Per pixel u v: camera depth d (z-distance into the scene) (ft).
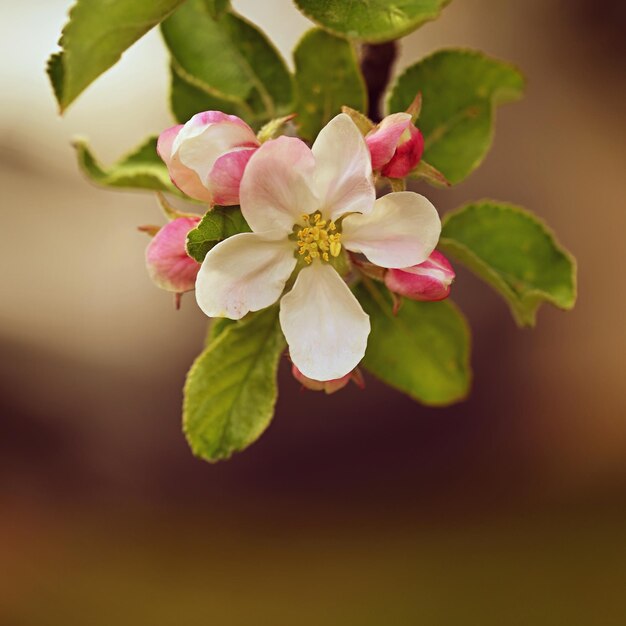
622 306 3.47
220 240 1.32
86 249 3.48
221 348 1.44
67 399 3.59
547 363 3.56
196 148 1.32
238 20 1.48
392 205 1.33
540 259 1.51
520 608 3.65
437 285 1.35
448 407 3.60
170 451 3.64
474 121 1.49
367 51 1.51
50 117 3.35
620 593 3.64
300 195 1.32
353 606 3.70
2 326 3.54
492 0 3.21
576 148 3.34
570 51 3.27
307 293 1.34
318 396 3.57
